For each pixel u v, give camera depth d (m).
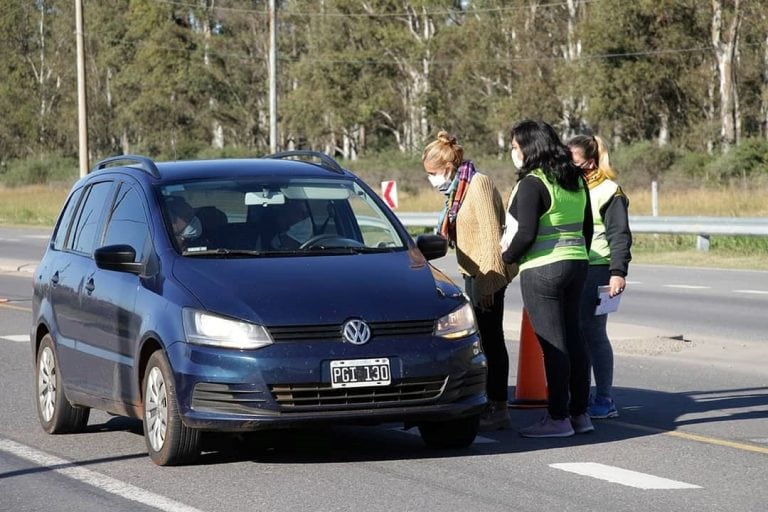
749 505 19.77
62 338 26.62
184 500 20.34
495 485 21.16
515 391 31.09
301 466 22.80
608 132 198.38
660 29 187.25
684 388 31.95
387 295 22.39
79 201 28.27
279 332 21.64
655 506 19.72
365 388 21.69
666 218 79.62
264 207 25.00
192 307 22.17
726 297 55.00
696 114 194.88
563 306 25.09
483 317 26.23
